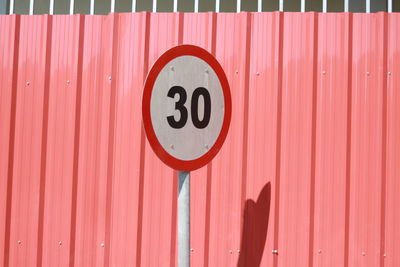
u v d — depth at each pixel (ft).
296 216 9.86
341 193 9.83
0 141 10.44
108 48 10.38
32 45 10.52
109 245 10.20
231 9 15.34
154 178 10.14
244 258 9.91
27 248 10.32
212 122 7.80
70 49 10.44
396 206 9.78
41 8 15.65
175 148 7.37
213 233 9.98
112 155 10.27
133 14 10.36
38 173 10.34
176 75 7.40
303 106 9.95
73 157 10.28
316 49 10.04
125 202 10.17
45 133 10.39
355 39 10.02
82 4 15.66
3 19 10.59
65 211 10.27
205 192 9.97
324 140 9.92
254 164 9.98
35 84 10.46
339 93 9.94
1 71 10.53
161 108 7.23
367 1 10.95
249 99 10.06
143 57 10.28
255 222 9.93
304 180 9.87
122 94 10.30
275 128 9.93
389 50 9.96
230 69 10.12
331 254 9.79
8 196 10.37
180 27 10.26
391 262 9.75
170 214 10.06
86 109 10.34
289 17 10.10
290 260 9.83
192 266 9.95
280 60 10.03
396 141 9.84
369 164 9.86
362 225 9.80
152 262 10.07
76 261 10.22
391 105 9.90
